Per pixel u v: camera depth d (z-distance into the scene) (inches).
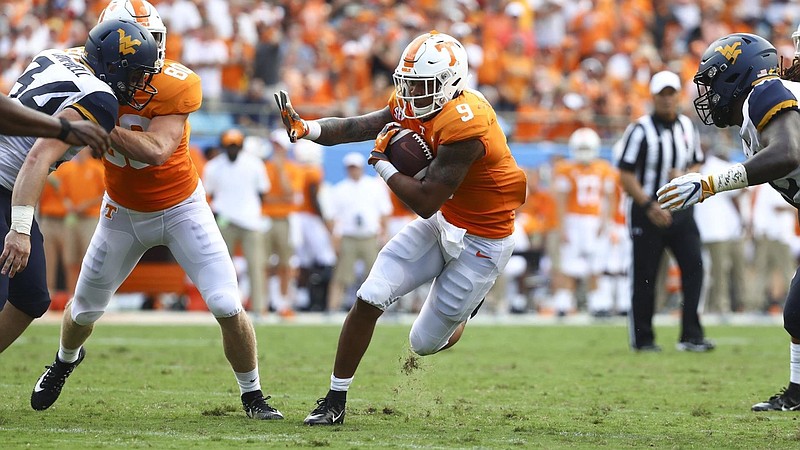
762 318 1892.2
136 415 721.0
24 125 583.2
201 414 728.3
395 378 969.5
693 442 644.7
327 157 1854.1
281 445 605.3
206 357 1123.9
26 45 2071.9
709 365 1116.5
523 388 916.6
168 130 668.7
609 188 1822.1
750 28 2664.9
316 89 2110.0
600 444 633.0
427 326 708.0
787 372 1058.1
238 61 2030.0
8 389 842.8
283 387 901.2
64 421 689.6
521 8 2361.0
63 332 733.9
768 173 640.4
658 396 874.1
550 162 1945.1
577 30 2458.2
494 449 606.9
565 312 1840.6
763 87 659.4
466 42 2229.3
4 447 585.9
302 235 1833.2
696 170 1289.4
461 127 650.8
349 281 1734.7
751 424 722.8
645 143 1255.5
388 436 645.9
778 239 1907.0
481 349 1268.5
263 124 1963.6
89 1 2118.6
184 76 680.4
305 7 2255.2
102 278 716.0
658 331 1582.2
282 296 1710.1
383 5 2358.5
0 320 693.3
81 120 620.4
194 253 703.1
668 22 2603.3
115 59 645.9
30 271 682.2
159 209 699.4
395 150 666.2
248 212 1599.4
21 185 621.0
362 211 1712.6
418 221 695.1
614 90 2327.8
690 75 2420.0
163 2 2026.3
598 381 972.6
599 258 1815.9
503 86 2242.9
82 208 1678.2
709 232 1763.0
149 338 1339.8
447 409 779.4
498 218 689.0
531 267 1934.1
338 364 689.6
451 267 693.9
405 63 655.1
